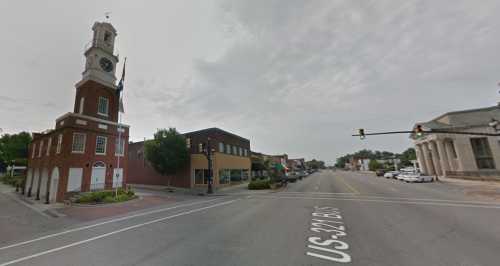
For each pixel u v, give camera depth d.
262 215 10.35
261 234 7.15
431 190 20.20
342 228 7.69
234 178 33.12
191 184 28.38
